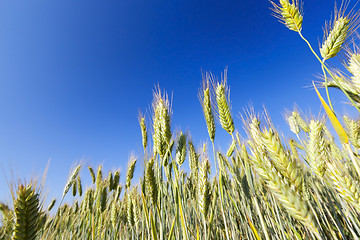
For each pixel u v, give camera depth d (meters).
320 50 0.22
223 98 0.25
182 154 0.31
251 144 0.18
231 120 0.24
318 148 0.21
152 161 0.26
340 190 0.16
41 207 0.19
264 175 0.16
